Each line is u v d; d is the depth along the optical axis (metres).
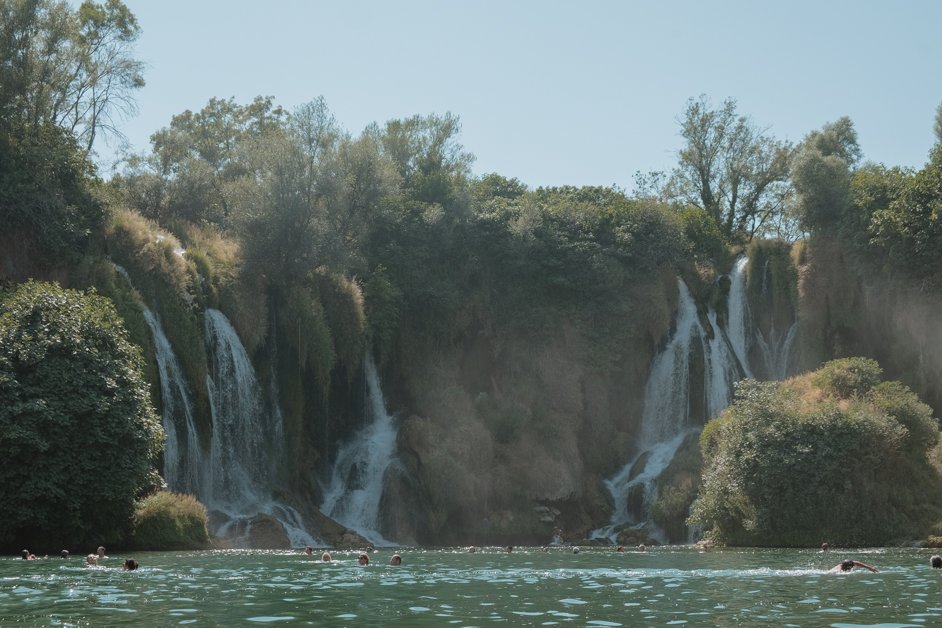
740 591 30.47
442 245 90.31
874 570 37.81
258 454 71.31
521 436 81.12
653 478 81.38
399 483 75.12
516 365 89.06
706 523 61.91
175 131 117.00
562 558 48.72
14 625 22.34
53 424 47.28
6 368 46.88
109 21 83.75
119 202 72.94
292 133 85.25
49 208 62.62
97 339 50.88
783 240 99.44
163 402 62.62
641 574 37.28
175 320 65.50
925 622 23.48
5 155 64.19
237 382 70.12
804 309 91.75
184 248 74.50
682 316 95.69
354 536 68.94
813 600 28.03
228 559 44.38
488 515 75.50
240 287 73.38
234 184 83.81
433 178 95.44
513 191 109.75
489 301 91.00
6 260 61.25
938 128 107.12
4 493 46.47
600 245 94.88
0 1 69.38
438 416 81.38
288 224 76.75
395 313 83.81
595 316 91.38
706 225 104.81
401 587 31.38
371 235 88.62
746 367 94.88
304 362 74.56
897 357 86.44
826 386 65.50
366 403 81.94
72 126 83.69
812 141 120.50
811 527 56.81
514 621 23.53
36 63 71.88
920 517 56.94
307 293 76.12
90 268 61.69
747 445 59.09
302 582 32.75
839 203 93.69
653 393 92.44
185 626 22.23
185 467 63.69
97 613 24.30
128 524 51.22
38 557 44.28
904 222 84.88
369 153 87.25
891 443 57.59
